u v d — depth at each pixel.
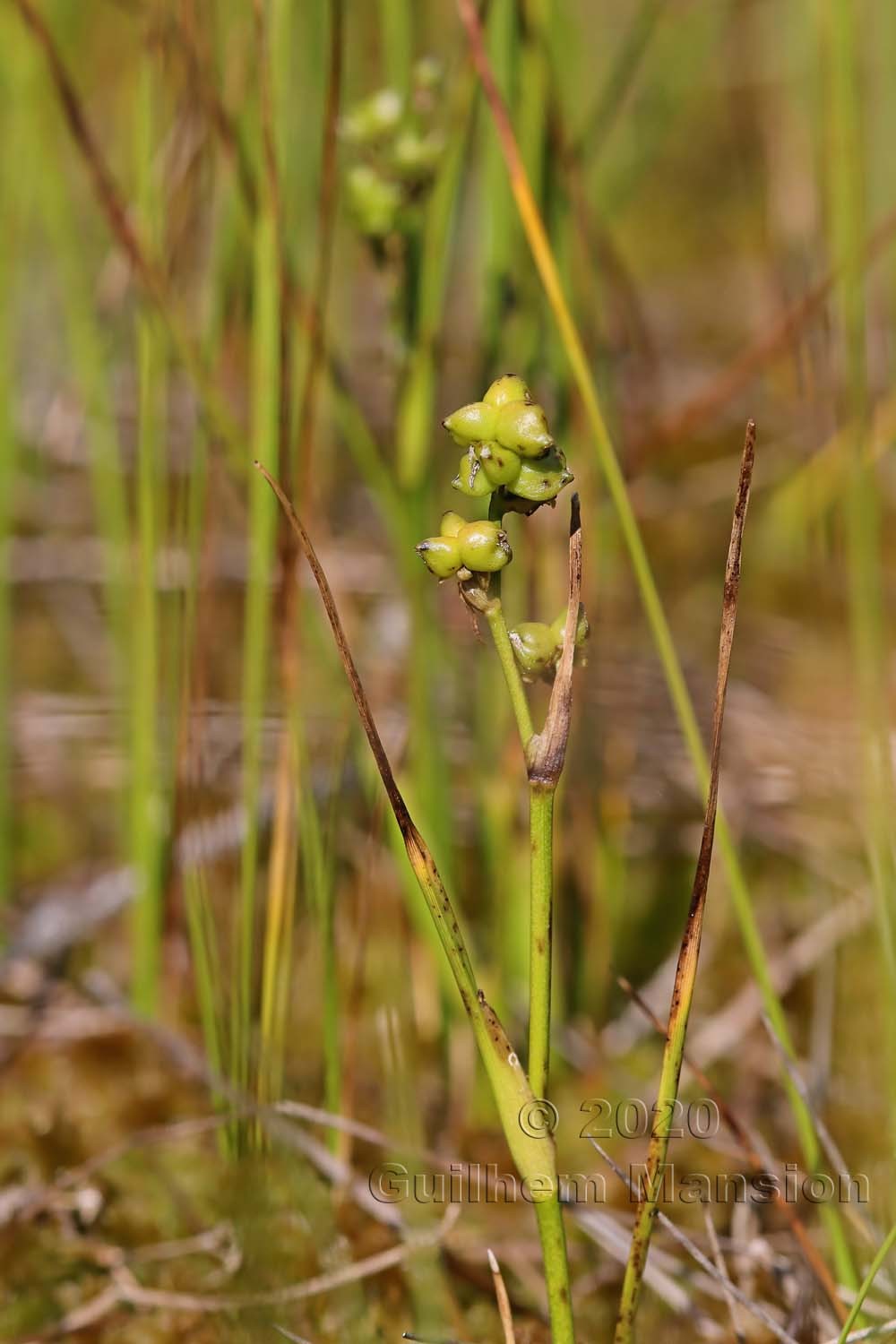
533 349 0.74
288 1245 0.69
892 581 1.17
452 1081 0.78
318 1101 0.75
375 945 0.88
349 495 1.24
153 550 0.74
